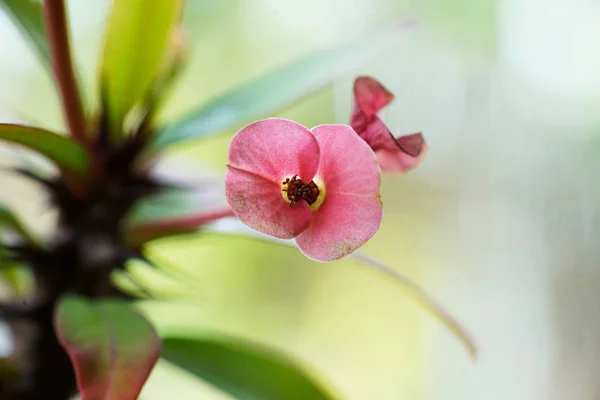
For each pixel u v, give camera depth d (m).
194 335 0.19
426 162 0.43
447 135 0.42
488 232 0.41
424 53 0.41
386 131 0.14
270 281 0.42
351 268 0.44
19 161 0.18
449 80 0.41
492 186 0.42
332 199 0.14
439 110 0.41
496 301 0.40
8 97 0.34
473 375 0.41
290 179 0.14
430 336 0.43
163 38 0.18
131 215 0.18
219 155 0.38
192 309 0.38
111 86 0.18
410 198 0.45
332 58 0.19
